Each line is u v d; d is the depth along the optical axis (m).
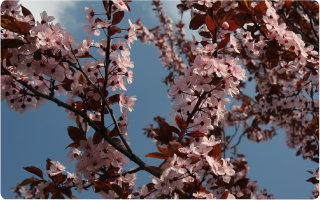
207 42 2.91
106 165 2.61
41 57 2.41
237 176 5.53
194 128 2.78
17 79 2.48
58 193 2.54
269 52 3.45
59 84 2.77
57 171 2.65
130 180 2.56
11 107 2.69
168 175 2.21
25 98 2.74
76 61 2.50
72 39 2.42
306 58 3.54
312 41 4.77
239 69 2.54
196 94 2.62
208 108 2.76
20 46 2.35
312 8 4.87
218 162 2.27
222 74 2.41
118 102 2.69
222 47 2.67
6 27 2.29
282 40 3.37
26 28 2.30
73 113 2.79
